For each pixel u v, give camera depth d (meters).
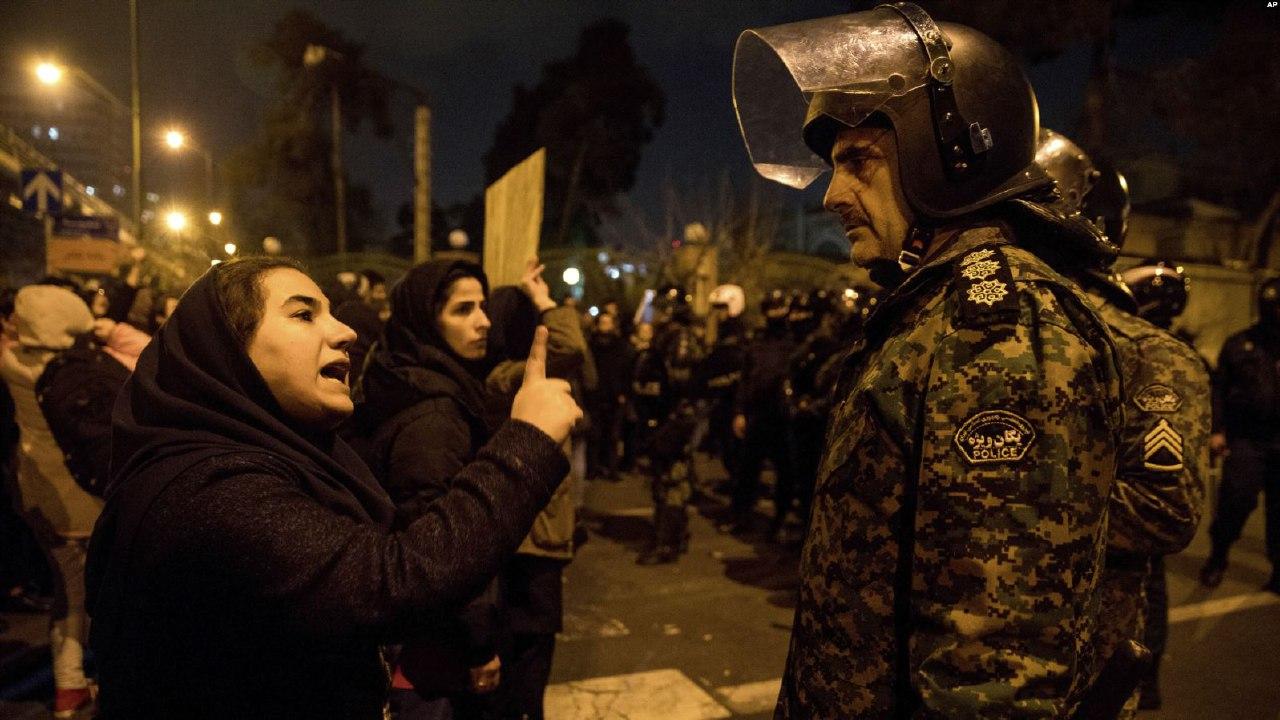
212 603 0.97
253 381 1.12
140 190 14.73
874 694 1.05
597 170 25.88
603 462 9.06
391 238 30.58
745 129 1.58
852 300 5.45
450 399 2.10
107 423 2.92
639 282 17.16
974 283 1.04
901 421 1.05
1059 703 0.92
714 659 3.89
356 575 0.97
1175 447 1.75
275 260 1.19
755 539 6.22
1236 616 4.41
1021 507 0.93
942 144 1.14
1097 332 1.04
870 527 1.06
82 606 3.29
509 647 2.54
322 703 1.03
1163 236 14.28
